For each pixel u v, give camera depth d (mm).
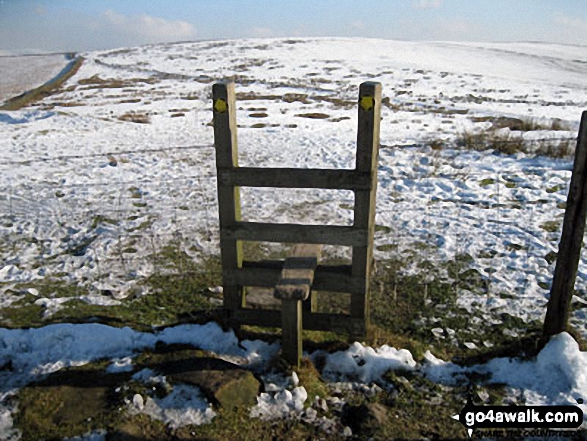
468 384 3748
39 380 3686
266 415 3395
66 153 12055
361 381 3766
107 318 4625
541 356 3840
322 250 6188
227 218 3936
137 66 53812
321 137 14086
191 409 3393
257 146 12938
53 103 26688
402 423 3377
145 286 5285
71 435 3205
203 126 17000
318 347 4125
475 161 10336
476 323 4539
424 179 9148
